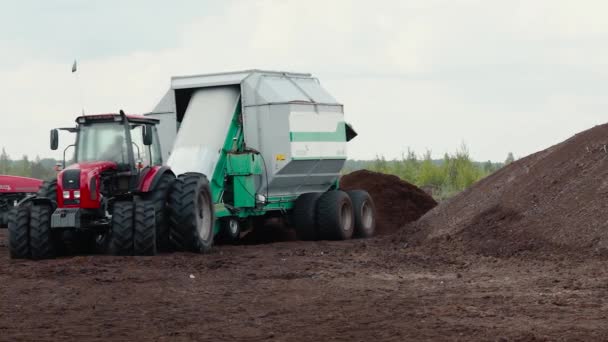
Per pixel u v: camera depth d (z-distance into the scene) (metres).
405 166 51.72
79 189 21.45
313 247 24.89
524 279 17.25
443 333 12.28
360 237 30.33
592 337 11.73
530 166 25.62
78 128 23.16
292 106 27.22
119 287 16.80
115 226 21.25
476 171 46.72
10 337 12.59
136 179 22.61
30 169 58.91
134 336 12.62
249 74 27.61
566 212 21.58
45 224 21.50
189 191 22.78
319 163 28.95
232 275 18.42
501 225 22.94
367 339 12.10
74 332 12.94
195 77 28.22
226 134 26.94
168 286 16.97
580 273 17.52
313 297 15.74
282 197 28.14
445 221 25.55
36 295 16.12
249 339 12.30
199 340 12.29
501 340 11.68
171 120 28.45
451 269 19.25
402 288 16.61
